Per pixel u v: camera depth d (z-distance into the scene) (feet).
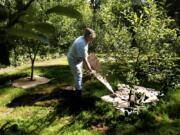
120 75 26.61
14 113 24.03
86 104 24.49
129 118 21.83
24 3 3.73
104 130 20.81
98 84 28.86
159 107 22.66
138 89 26.71
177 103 23.12
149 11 23.52
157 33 23.32
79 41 24.48
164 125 20.63
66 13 3.52
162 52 23.91
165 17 25.41
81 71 25.07
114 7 30.63
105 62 27.76
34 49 32.53
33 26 3.51
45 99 26.61
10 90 29.17
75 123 21.76
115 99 25.25
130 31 26.53
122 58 25.18
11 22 3.51
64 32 35.17
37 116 23.08
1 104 26.25
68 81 31.94
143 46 23.73
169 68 24.40
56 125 21.52
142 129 20.47
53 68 40.78
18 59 44.60
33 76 34.47
